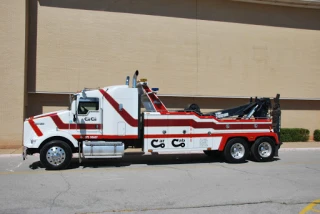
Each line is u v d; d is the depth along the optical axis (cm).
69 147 1045
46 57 1603
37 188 789
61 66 1619
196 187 806
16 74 1498
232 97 1861
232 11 1888
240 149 1208
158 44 1755
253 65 1911
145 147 1117
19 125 1498
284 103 1978
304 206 654
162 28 1764
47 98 1620
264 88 1927
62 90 1616
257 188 797
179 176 945
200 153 1470
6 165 1123
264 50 1936
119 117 1102
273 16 1962
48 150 1027
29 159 1255
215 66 1842
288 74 1975
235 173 992
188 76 1795
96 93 1091
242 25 1902
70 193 742
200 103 1830
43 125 1053
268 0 1906
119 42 1698
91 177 923
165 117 1136
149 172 1007
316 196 727
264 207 645
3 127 1484
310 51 2023
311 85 2014
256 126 1220
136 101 1119
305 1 1947
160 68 1753
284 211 621
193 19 1816
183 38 1794
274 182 866
